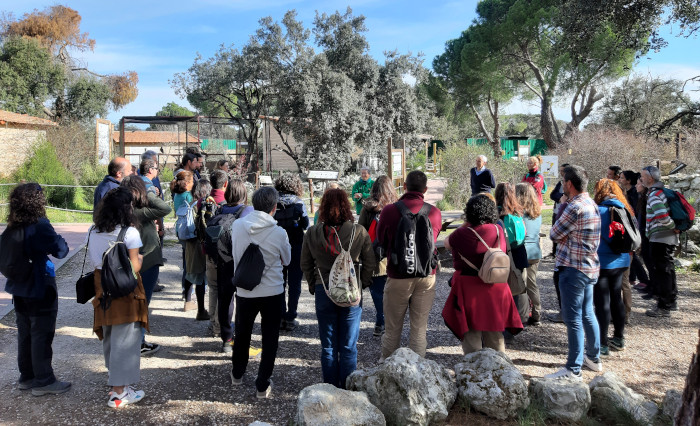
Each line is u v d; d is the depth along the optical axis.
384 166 29.30
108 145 18.64
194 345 4.77
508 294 3.86
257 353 4.59
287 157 37.91
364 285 3.77
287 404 3.61
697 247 8.48
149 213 4.21
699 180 11.72
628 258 4.45
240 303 3.65
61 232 11.23
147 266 4.32
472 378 3.56
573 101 31.03
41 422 3.29
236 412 3.48
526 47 30.39
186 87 30.19
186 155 6.86
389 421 3.27
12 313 5.58
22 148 19.02
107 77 39.84
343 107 25.25
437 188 22.78
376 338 5.04
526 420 3.31
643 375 4.16
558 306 6.09
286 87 26.31
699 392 2.48
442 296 6.57
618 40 12.28
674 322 5.46
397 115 28.12
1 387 3.81
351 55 27.36
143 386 3.87
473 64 31.61
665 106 29.02
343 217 3.55
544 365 4.38
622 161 18.19
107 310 3.42
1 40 35.59
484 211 3.73
